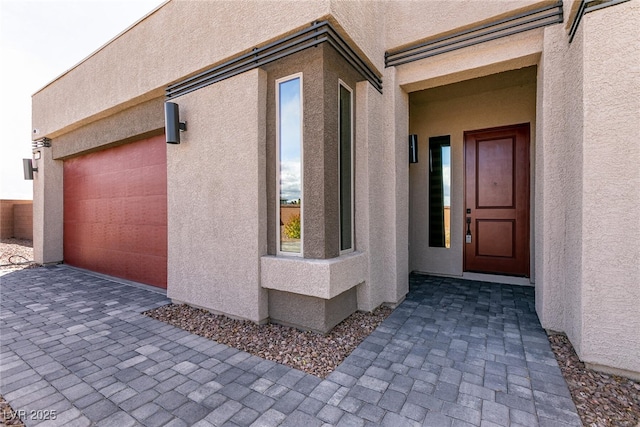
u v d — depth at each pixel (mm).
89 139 6504
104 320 3982
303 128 3393
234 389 2391
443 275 5918
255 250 3576
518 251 5383
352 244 3910
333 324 3512
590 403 2160
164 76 4527
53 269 7422
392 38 4211
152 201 5566
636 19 2303
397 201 4289
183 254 4367
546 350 2965
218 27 3848
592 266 2482
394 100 4219
